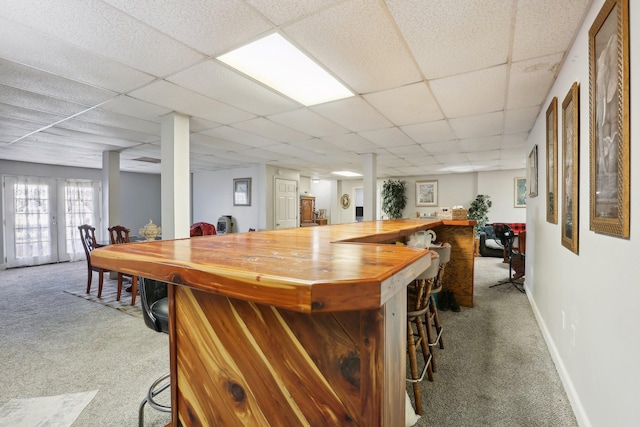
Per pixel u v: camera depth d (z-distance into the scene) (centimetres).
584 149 162
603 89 126
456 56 201
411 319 198
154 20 161
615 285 121
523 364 225
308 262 74
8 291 435
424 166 697
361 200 1147
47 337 278
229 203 768
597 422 141
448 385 199
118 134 395
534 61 207
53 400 188
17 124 347
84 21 161
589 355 152
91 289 444
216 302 89
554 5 151
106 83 239
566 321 196
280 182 740
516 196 748
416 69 220
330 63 211
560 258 215
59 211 671
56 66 210
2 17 156
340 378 73
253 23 165
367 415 70
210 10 154
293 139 436
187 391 95
